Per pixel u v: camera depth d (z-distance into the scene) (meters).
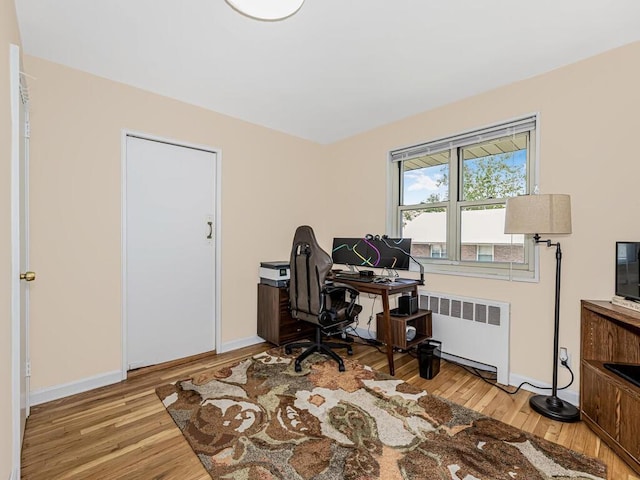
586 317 1.85
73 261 2.19
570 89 2.11
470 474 1.41
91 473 1.44
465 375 2.47
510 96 2.40
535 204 1.84
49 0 1.55
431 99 2.70
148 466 1.48
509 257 2.49
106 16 1.68
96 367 2.28
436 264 2.95
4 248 1.19
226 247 3.04
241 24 1.74
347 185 3.70
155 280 2.62
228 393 2.14
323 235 3.95
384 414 1.89
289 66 2.18
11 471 1.26
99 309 2.30
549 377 2.18
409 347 2.49
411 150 3.09
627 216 1.88
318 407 1.96
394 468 1.44
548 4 1.58
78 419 1.86
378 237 3.06
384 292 2.48
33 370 2.02
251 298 3.23
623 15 1.65
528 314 2.28
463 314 2.59
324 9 1.62
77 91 2.21
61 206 2.14
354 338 3.38
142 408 1.98
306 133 3.56
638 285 1.69
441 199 2.95
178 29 1.79
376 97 2.66
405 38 1.86
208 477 1.41
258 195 3.29
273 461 1.49
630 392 1.47
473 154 2.73
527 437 1.68
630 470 1.45
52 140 2.11
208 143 2.90
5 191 1.22
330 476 1.40
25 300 1.82
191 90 2.54
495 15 1.67
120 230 2.40
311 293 2.51
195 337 2.84
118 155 2.39
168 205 2.68
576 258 2.07
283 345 3.04
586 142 2.04
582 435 1.71
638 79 1.85
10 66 1.34
